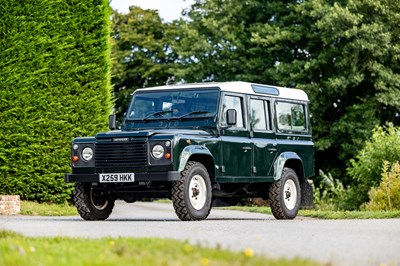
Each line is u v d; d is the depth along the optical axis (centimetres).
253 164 1806
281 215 1892
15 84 2169
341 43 4194
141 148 1633
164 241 925
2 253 828
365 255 930
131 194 1756
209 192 1672
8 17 2161
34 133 2208
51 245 918
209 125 1722
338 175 4281
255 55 4488
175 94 1778
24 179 2194
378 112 4253
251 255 793
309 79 4259
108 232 1264
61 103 2255
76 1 2284
